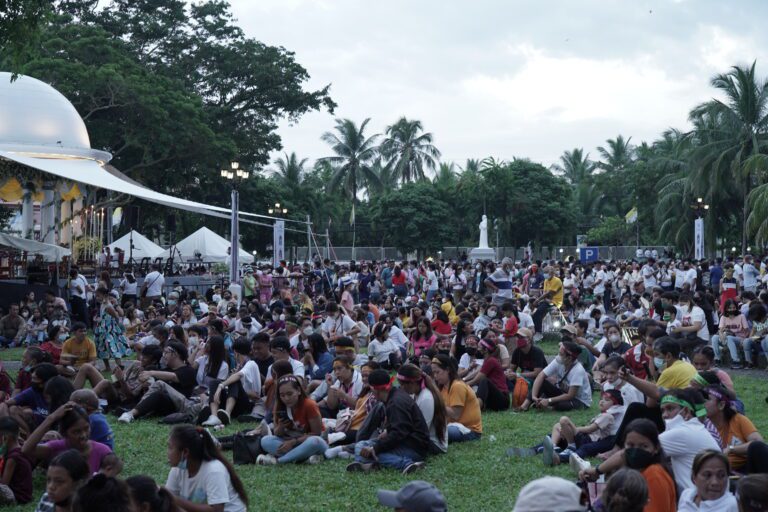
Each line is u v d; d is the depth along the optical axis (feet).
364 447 30.83
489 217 246.47
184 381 40.88
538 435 36.29
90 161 117.70
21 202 127.85
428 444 31.55
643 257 215.72
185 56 184.96
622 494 15.88
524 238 248.11
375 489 28.14
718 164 171.12
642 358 39.06
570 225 252.01
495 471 30.30
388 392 31.35
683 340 38.45
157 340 46.75
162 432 37.22
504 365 45.37
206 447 21.77
